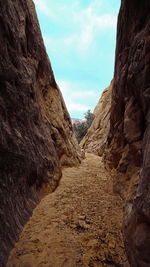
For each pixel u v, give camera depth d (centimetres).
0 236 348
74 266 348
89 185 746
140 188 337
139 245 290
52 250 383
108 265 350
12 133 458
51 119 955
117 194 624
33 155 584
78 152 1279
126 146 705
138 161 540
